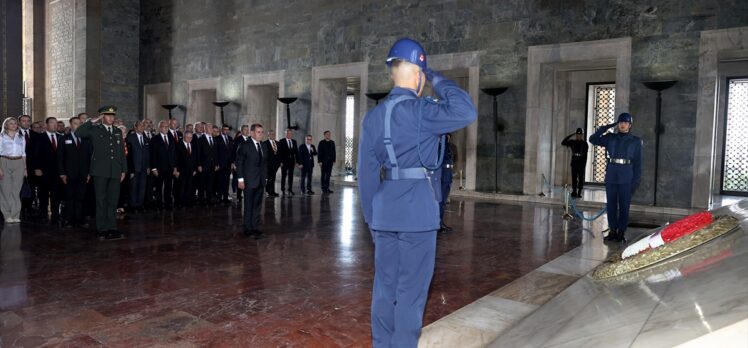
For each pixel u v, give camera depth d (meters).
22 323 4.26
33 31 26.05
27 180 10.62
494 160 15.04
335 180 18.75
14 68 17.66
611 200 8.03
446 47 15.81
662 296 2.37
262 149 8.38
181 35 23.23
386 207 2.82
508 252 7.22
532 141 14.40
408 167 2.83
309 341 3.95
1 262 6.38
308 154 15.31
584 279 3.35
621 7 12.99
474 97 15.30
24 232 8.54
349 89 23.28
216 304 4.81
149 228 9.02
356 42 17.77
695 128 12.15
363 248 7.41
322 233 8.61
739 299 1.96
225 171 13.10
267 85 20.80
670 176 12.52
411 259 2.82
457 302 4.94
